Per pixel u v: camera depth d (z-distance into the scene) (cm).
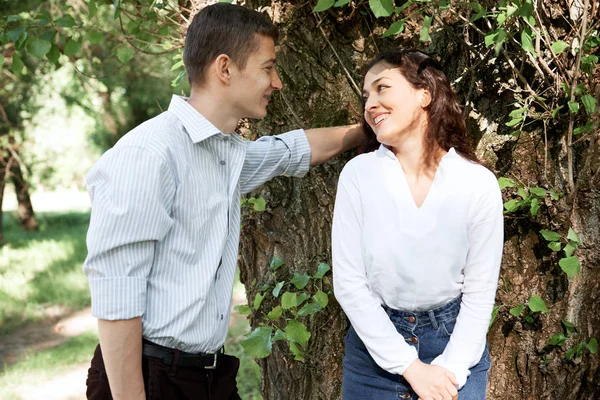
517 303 217
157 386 165
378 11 177
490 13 198
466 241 172
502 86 204
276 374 253
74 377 505
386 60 178
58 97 1066
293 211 238
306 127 229
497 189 173
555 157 209
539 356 218
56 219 1432
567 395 219
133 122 1036
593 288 214
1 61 265
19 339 601
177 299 164
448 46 216
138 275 156
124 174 155
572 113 196
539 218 211
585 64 198
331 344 236
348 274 177
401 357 169
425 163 177
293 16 223
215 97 171
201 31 169
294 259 240
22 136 1036
